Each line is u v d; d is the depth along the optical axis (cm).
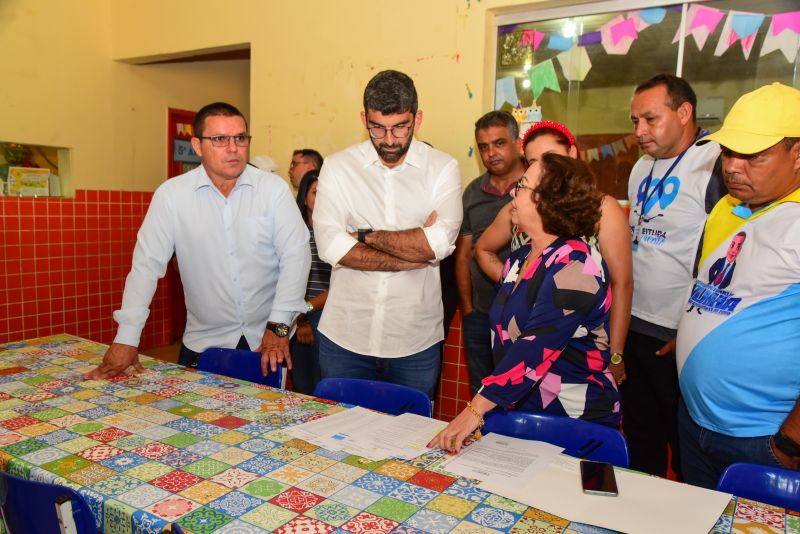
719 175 190
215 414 155
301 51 370
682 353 157
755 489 124
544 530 103
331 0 355
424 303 213
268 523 104
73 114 433
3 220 395
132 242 476
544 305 137
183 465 125
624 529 102
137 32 439
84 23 435
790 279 133
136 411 157
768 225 139
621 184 297
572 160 143
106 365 187
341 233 203
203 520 104
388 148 193
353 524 104
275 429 146
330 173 211
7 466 128
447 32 319
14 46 396
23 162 416
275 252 228
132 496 112
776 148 132
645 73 285
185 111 513
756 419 140
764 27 258
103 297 459
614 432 142
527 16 307
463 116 320
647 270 214
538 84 311
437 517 107
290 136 381
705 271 155
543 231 145
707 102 274
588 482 119
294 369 296
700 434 152
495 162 255
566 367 151
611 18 289
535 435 152
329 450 134
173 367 199
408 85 188
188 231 217
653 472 232
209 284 226
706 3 267
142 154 483
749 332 138
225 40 401
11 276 401
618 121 294
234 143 204
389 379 220
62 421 149
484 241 218
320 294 287
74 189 436
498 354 154
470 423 134
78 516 106
